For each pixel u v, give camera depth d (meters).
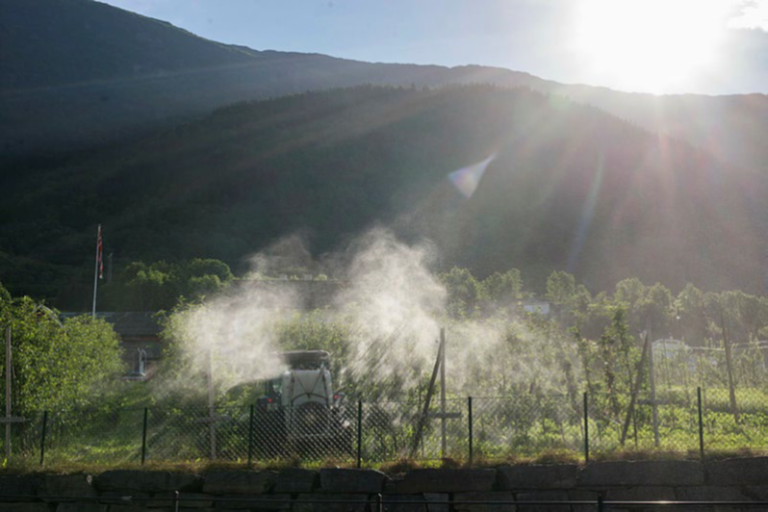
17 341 13.59
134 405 15.95
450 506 10.98
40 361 13.98
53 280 106.06
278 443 12.81
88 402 15.30
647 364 14.31
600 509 9.07
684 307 57.00
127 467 11.91
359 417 11.70
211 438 12.48
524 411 13.64
